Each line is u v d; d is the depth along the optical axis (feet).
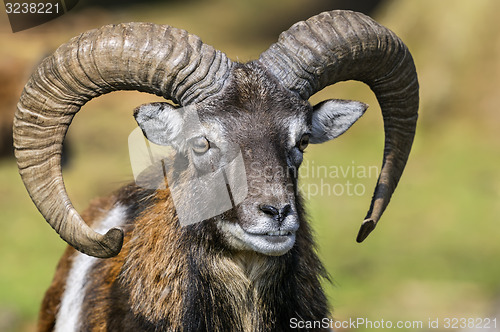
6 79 211.20
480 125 226.17
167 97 70.95
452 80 231.91
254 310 71.97
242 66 70.18
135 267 72.13
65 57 68.69
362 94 232.53
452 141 221.46
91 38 69.26
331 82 74.69
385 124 81.61
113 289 74.13
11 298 136.26
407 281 148.87
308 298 74.59
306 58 71.51
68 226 66.95
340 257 157.79
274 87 69.97
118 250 65.16
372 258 158.30
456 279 149.89
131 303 71.92
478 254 160.56
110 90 70.59
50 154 68.90
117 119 237.25
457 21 236.02
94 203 88.94
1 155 212.23
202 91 68.74
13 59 214.07
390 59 76.74
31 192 69.10
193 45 69.26
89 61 68.80
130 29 69.51
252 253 70.23
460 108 230.48
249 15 366.63
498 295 139.33
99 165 206.08
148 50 68.80
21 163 69.05
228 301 71.46
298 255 73.61
